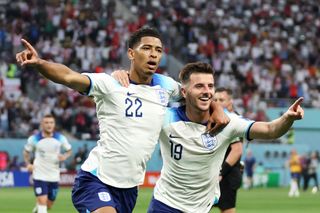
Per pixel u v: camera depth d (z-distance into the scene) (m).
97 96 14.54
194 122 15.05
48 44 71.62
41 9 74.31
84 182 14.69
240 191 58.91
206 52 77.62
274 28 84.31
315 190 61.34
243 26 83.31
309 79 77.44
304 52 81.88
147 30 14.73
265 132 14.39
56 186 32.78
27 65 12.82
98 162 14.65
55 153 32.56
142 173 14.81
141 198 44.72
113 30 75.19
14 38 70.19
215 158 15.26
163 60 71.56
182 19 80.69
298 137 70.31
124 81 14.62
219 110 14.92
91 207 14.41
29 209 36.44
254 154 66.81
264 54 80.06
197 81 14.75
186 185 15.40
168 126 15.10
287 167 67.56
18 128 61.69
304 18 86.62
